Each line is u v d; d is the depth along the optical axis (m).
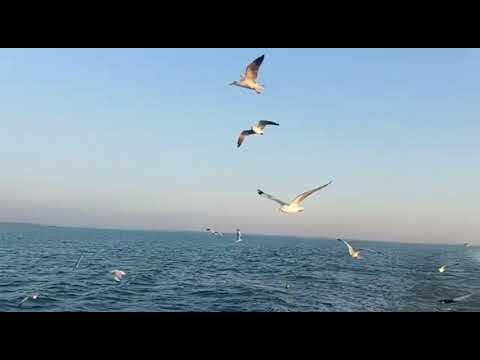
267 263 50.47
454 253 105.94
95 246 76.44
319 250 98.75
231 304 21.62
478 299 24.42
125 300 22.23
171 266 41.78
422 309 21.14
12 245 68.56
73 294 23.44
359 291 27.59
